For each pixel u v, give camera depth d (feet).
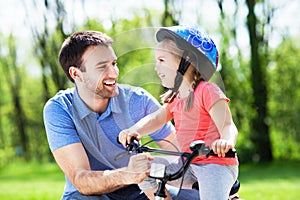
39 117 86.53
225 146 8.87
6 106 90.02
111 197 11.02
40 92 88.02
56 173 54.34
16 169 64.49
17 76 87.04
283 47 64.08
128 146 9.46
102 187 9.62
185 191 11.06
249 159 55.01
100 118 10.24
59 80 53.26
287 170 48.85
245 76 59.67
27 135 86.43
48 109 10.59
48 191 33.96
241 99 58.70
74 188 10.73
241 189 32.37
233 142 9.29
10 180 46.70
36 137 86.28
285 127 64.85
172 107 9.93
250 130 56.49
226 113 9.72
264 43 57.36
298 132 64.34
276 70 64.49
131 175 9.14
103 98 10.09
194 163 10.45
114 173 9.43
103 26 49.29
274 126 64.75
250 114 57.16
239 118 59.00
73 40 9.99
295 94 64.59
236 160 10.57
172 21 51.78
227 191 10.15
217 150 8.91
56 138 10.36
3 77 93.30
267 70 61.16
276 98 64.75
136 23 50.93
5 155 83.20
